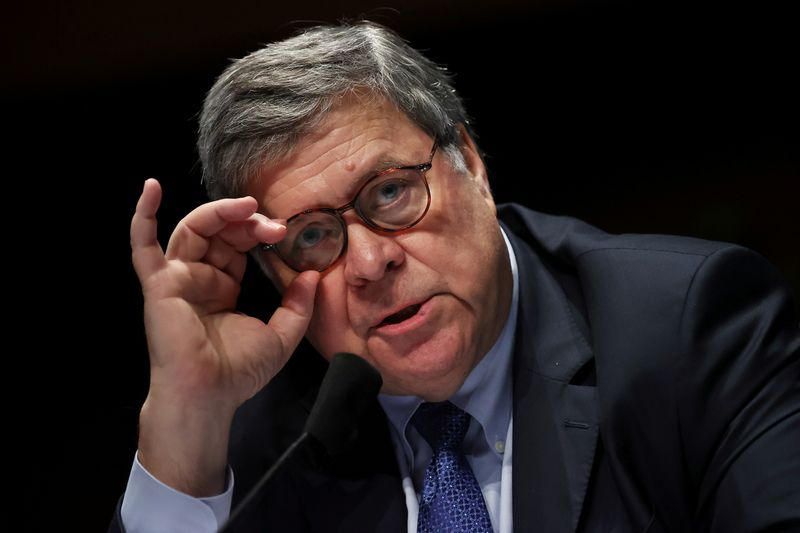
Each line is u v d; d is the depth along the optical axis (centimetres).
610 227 721
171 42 634
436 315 301
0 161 704
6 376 750
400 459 338
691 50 704
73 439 704
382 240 298
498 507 322
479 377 333
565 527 304
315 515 334
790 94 694
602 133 722
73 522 639
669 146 719
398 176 301
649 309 316
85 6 635
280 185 304
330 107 300
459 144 328
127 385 740
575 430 316
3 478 681
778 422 293
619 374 311
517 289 350
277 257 319
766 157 698
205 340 305
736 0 690
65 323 756
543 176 734
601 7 692
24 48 645
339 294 308
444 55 693
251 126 301
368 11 621
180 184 718
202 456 305
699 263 319
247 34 621
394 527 323
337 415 252
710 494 300
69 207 736
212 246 318
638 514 298
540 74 716
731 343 308
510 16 685
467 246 306
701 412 302
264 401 358
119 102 674
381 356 306
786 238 678
